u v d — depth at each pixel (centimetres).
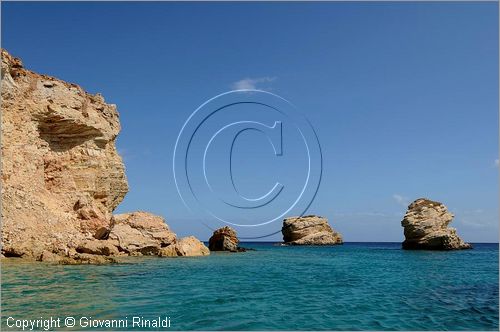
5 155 2856
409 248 6569
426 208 6531
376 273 2598
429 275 2512
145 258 3262
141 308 1270
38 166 3189
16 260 2405
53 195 3297
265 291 1689
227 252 5181
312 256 4638
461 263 3616
